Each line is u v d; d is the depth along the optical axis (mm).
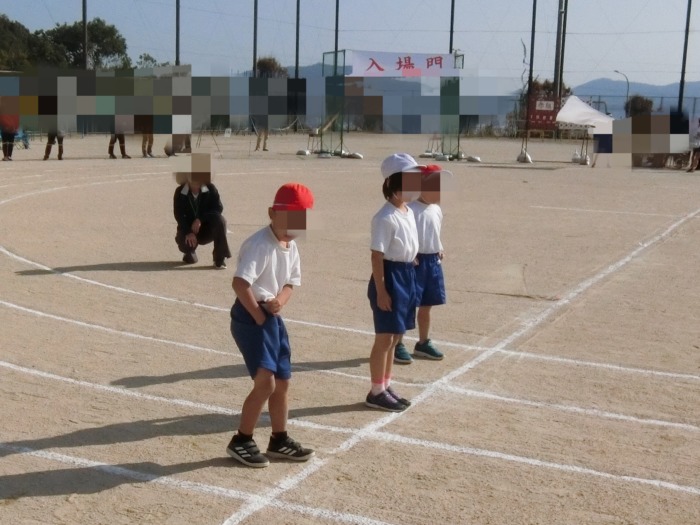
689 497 5727
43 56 51094
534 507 5602
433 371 7379
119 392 6910
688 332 8383
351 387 7070
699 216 15852
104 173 21547
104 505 5562
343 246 11945
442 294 7480
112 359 7500
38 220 13625
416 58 29469
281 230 5777
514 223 14555
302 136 42406
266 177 22016
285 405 5996
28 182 19078
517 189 20359
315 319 8578
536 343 8023
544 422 6559
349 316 8695
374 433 6371
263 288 5832
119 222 13695
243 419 5953
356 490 5727
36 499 5605
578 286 9898
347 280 9992
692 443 6316
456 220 14789
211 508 5543
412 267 6715
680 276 10477
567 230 13867
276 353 5891
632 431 6461
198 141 33938
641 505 5641
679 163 28297
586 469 5984
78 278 9836
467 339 8102
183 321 8445
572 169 27109
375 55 29297
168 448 6145
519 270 10609
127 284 9656
